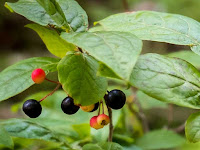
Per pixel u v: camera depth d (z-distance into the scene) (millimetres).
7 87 288
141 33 295
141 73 278
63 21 287
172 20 302
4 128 319
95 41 254
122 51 246
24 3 297
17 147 362
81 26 298
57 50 309
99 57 243
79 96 274
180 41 293
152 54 288
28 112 290
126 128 410
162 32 297
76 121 390
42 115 399
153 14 304
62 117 397
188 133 278
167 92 274
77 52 287
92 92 276
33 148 368
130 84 271
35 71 282
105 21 305
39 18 292
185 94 276
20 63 299
